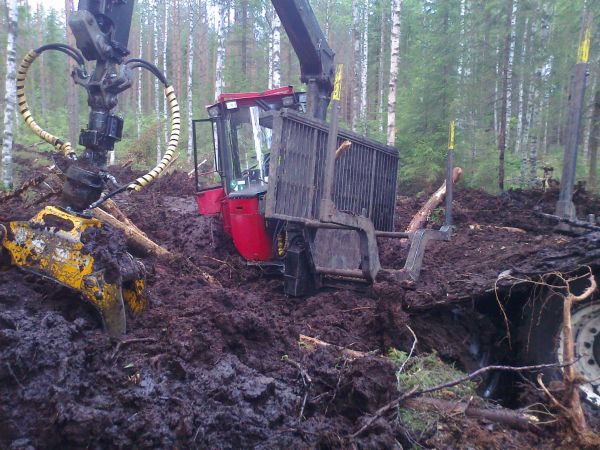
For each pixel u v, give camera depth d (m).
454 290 4.13
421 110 15.31
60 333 2.95
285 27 5.77
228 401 2.87
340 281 5.10
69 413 2.47
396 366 3.74
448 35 15.15
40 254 3.34
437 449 2.93
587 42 3.88
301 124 4.69
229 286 5.69
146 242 5.96
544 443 3.01
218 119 6.17
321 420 2.98
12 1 11.34
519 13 14.36
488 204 9.59
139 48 36.09
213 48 34.00
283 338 3.84
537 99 15.91
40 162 15.52
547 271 3.73
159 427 2.54
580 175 14.52
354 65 26.89
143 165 21.41
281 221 5.65
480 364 4.07
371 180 5.82
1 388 2.60
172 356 3.16
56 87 36.81
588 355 3.51
